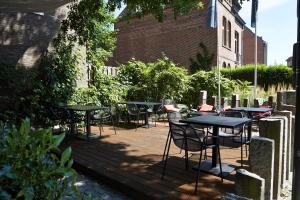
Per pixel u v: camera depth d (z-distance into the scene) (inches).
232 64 780.0
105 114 282.8
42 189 55.0
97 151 214.8
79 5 299.9
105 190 156.0
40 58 330.3
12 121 280.4
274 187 131.3
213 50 642.2
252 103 376.8
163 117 397.1
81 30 317.4
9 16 309.9
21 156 52.6
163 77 416.5
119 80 421.7
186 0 292.0
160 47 738.2
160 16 300.0
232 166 175.0
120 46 827.4
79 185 162.4
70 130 283.0
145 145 233.8
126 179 155.8
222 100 363.6
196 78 447.8
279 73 568.4
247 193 85.0
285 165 147.1
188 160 189.0
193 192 138.7
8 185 51.8
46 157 57.1
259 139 115.3
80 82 366.0
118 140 252.7
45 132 55.3
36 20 328.5
